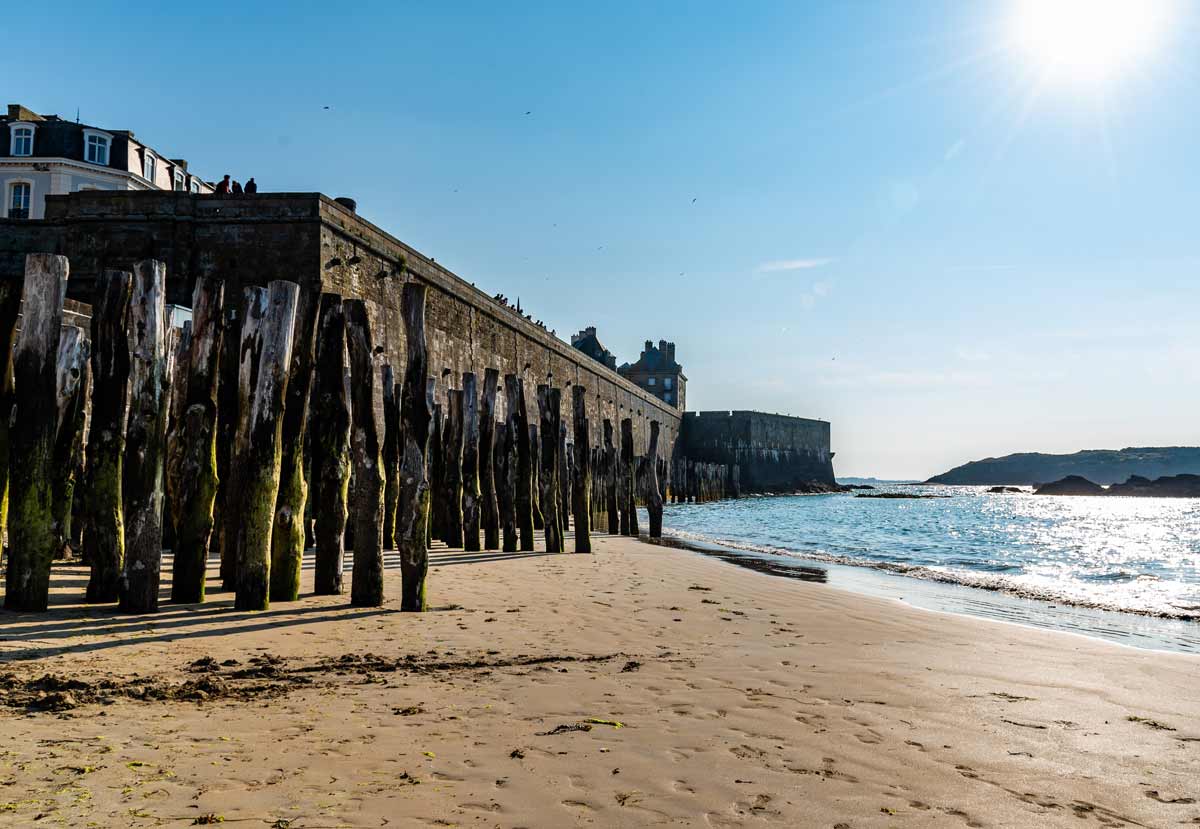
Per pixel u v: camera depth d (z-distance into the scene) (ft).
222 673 18.02
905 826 11.19
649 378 301.22
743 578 42.91
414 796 11.61
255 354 26.48
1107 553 84.64
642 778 12.62
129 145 137.08
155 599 24.32
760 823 11.12
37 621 22.29
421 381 27.53
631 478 80.28
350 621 24.67
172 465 29.73
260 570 25.58
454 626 24.77
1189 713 17.83
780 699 17.60
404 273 79.77
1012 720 16.69
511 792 11.90
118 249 65.98
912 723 16.16
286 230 65.51
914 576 51.96
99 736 13.70
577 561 48.14
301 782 12.01
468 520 52.06
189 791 11.51
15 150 130.00
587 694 17.44
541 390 56.90
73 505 36.45
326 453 29.68
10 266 66.80
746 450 303.27
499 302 109.70
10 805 10.74
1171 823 11.63
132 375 24.16
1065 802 12.31
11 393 25.00
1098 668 22.45
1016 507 260.01
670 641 23.90
